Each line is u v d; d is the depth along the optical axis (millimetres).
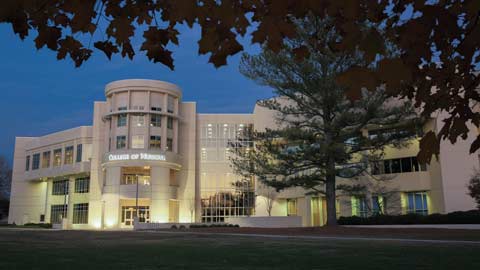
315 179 24906
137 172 54062
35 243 19094
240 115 58344
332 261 10953
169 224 44188
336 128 22953
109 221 50344
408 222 31391
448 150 34250
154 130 52844
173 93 54656
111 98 54188
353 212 39250
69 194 59438
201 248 15750
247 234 26359
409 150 37281
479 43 2154
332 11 2203
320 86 22438
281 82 23875
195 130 57312
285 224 38688
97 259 11695
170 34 2945
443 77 2693
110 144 53469
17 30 2787
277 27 2346
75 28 2717
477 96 2684
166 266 9977
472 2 2045
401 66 1937
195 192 55938
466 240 17984
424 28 2129
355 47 2086
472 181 28297
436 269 9016
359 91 2002
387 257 11680
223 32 2377
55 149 61969
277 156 25000
